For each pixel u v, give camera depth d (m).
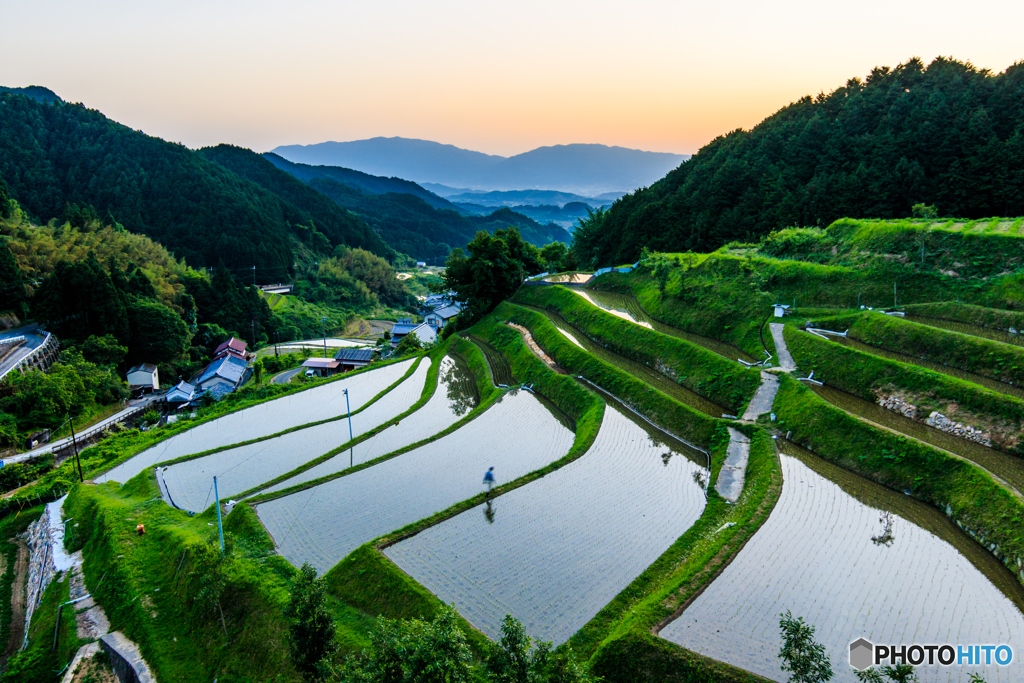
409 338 91.56
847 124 89.00
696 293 59.03
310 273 170.12
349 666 18.50
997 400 31.97
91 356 76.88
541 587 23.72
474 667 18.72
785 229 69.88
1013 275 46.22
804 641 17.67
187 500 37.19
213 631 25.23
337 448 41.91
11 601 35.44
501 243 81.88
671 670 18.52
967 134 70.94
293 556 27.92
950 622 20.11
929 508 27.77
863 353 40.59
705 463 34.72
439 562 25.53
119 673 24.91
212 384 81.38
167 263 118.62
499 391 51.41
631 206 105.25
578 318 64.25
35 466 51.69
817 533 25.73
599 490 31.61
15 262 81.00
